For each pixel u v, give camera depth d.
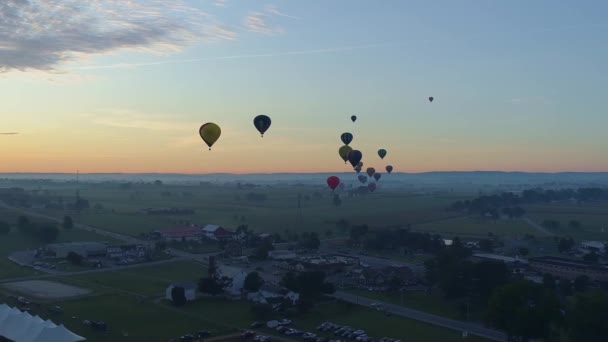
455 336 87.00
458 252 149.25
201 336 85.25
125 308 101.00
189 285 109.94
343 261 149.38
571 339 78.12
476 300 107.62
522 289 83.56
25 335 75.00
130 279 129.25
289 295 105.38
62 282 123.00
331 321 95.75
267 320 95.25
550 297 81.81
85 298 107.12
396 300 111.31
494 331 89.94
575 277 133.00
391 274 128.25
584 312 77.19
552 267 141.12
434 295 115.31
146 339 83.56
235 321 94.81
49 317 93.00
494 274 106.44
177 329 89.19
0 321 80.25
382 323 94.25
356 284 126.06
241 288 114.94
